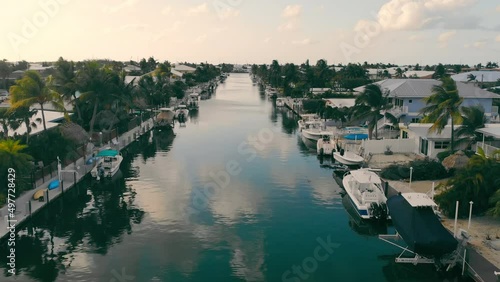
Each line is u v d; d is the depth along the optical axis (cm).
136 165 5153
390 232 3161
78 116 6362
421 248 2455
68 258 2720
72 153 4800
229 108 11481
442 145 4753
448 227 2945
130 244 2927
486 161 3241
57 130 4756
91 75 6134
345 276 2520
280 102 11869
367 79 14112
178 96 12569
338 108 7800
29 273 2523
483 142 4294
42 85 4975
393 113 6362
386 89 6506
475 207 3125
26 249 2848
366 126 6981
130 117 8112
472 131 4397
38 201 3538
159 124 8038
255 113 10431
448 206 3148
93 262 2666
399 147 5259
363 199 3406
